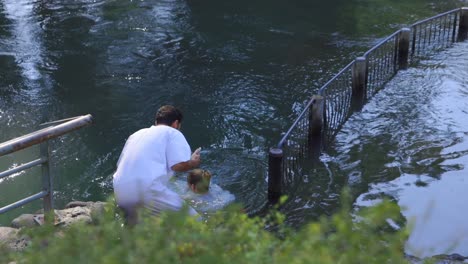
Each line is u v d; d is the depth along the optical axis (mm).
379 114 42344
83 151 37250
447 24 66438
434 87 47500
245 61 54094
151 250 8547
